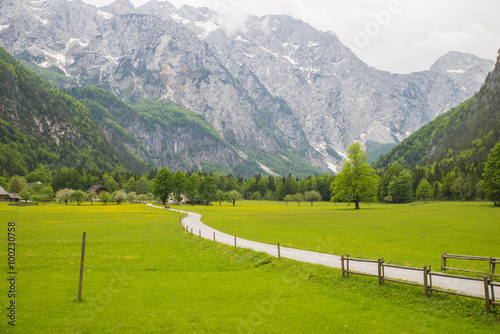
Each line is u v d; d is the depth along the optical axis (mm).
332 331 15500
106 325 16094
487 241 40750
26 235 52000
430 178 179125
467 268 26453
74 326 15898
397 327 15750
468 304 17125
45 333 15039
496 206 106625
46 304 19047
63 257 34438
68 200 173750
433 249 36000
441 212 89938
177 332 15422
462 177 155000
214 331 15531
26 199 159375
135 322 16516
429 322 16156
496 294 17984
